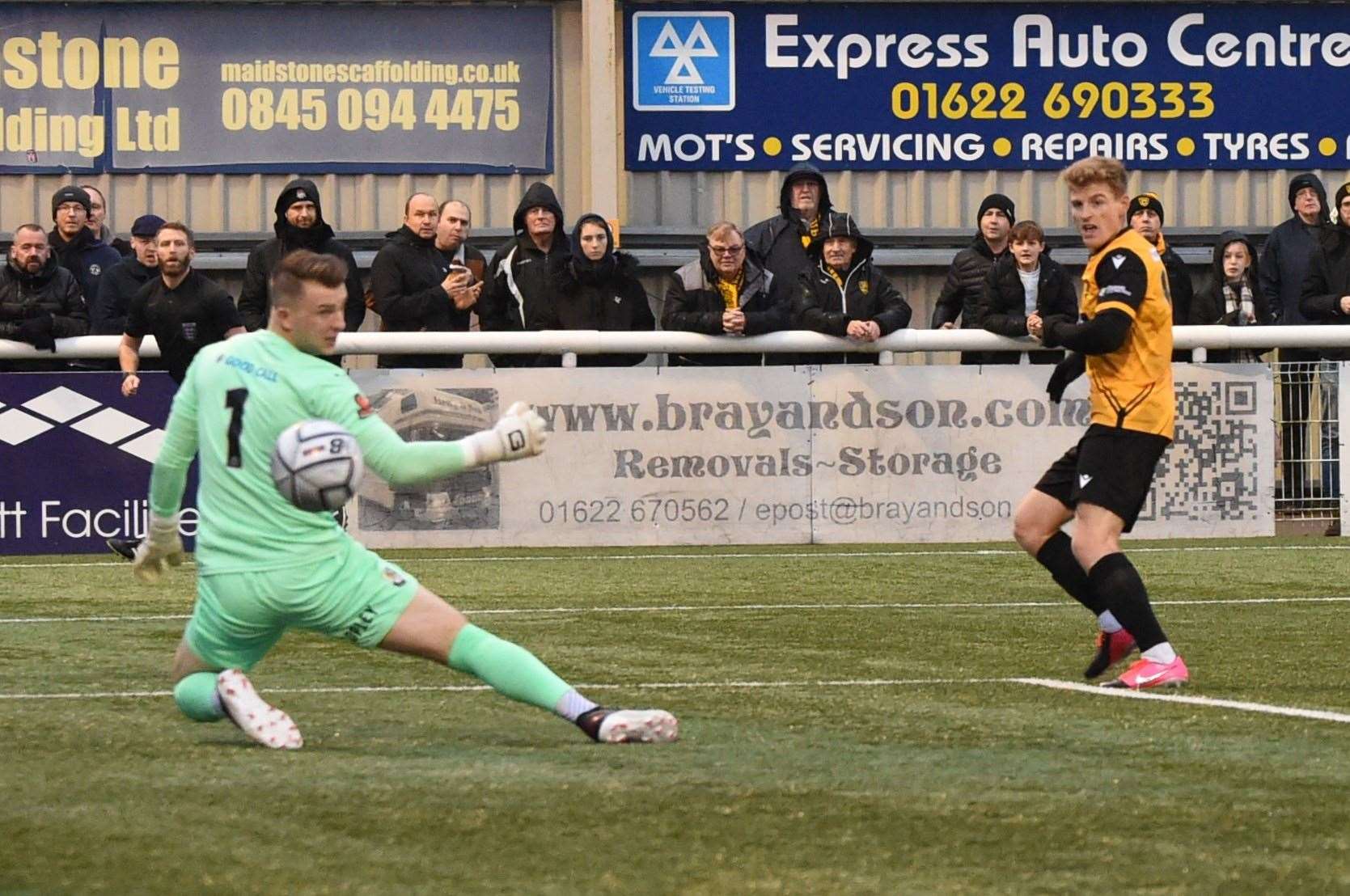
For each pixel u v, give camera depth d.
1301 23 51.81
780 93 51.06
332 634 17.53
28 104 49.69
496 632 27.50
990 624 28.30
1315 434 42.31
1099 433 21.92
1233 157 51.91
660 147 50.81
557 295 41.12
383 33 50.41
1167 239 51.53
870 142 51.28
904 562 37.50
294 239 39.72
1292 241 45.03
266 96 50.28
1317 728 18.86
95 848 13.35
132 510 39.81
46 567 37.22
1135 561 37.47
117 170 49.97
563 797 15.19
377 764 16.69
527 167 50.91
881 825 14.17
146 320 38.44
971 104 51.38
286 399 16.92
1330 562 37.19
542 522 40.84
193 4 49.88
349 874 12.58
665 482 40.94
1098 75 51.56
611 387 40.78
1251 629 27.58
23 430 39.56
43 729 18.78
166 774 16.20
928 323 51.53
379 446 16.94
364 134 50.47
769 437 41.09
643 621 28.80
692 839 13.66
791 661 24.45
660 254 50.31
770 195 51.16
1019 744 17.88
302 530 17.14
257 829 13.98
